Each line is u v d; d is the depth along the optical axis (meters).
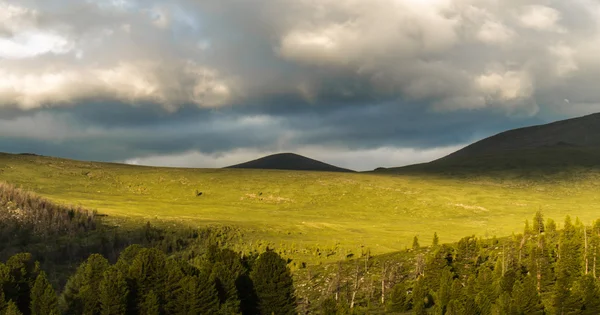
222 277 84.25
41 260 131.25
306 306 94.31
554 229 112.69
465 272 96.50
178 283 82.69
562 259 86.56
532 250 88.69
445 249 107.06
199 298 79.06
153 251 87.12
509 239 117.56
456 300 74.75
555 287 79.25
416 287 86.38
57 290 112.44
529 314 74.06
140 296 82.56
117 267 87.25
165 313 82.56
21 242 140.12
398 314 85.12
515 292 75.69
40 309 77.06
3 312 74.06
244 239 146.88
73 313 81.50
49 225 151.50
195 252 137.75
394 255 119.25
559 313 74.94
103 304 77.19
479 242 111.19
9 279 80.88
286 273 88.12
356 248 135.12
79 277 86.19
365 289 100.56
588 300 74.62
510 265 93.44
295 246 136.25
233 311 81.56
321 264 121.81
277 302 87.06
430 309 85.12
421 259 104.19
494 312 73.62
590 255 88.31
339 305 79.75
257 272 88.31
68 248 137.38
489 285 83.38
